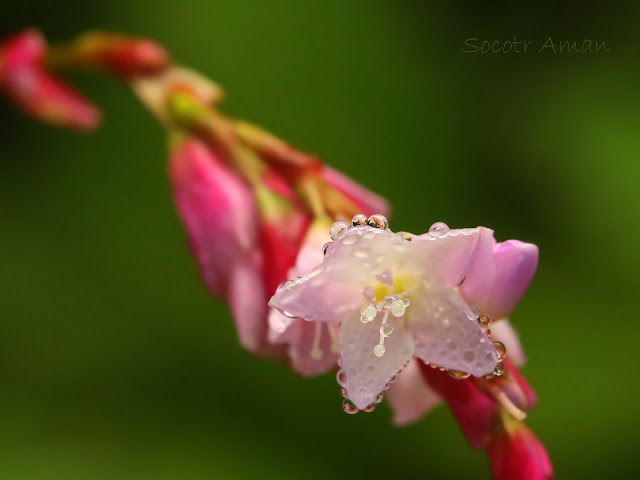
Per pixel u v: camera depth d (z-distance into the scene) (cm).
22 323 10
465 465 10
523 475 6
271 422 10
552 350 10
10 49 8
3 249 10
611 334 10
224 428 10
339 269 6
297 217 7
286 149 7
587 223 10
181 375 10
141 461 10
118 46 7
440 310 6
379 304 6
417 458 10
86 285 10
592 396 10
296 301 6
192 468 10
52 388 10
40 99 8
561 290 10
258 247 7
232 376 10
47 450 10
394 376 6
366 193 7
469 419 6
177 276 10
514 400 6
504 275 6
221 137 7
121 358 10
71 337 10
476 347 6
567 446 10
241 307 7
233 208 7
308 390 10
